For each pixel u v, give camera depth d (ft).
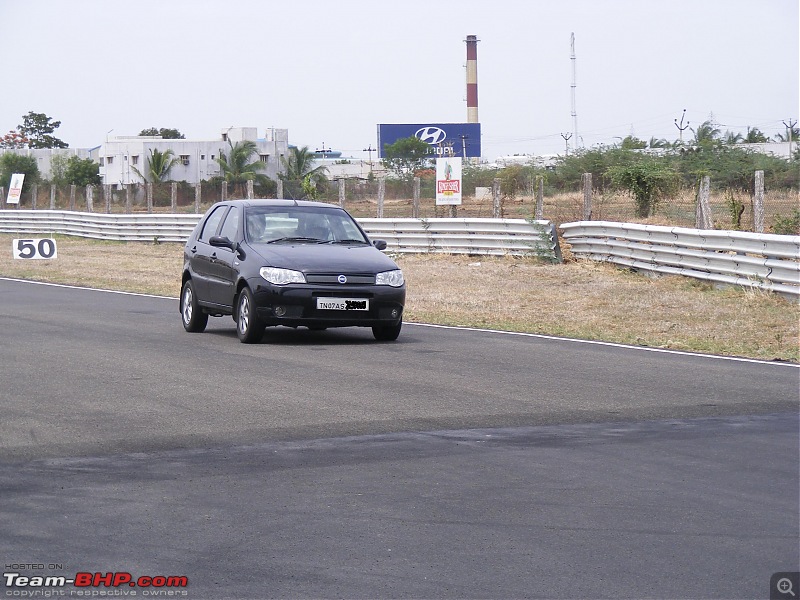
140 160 408.46
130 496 28.48
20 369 50.49
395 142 499.10
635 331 68.59
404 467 31.83
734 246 85.15
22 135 530.68
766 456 33.50
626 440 35.68
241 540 24.80
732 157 206.18
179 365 51.88
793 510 27.53
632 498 28.58
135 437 35.68
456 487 29.60
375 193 339.57
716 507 27.76
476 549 24.22
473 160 456.86
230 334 66.03
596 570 22.89
